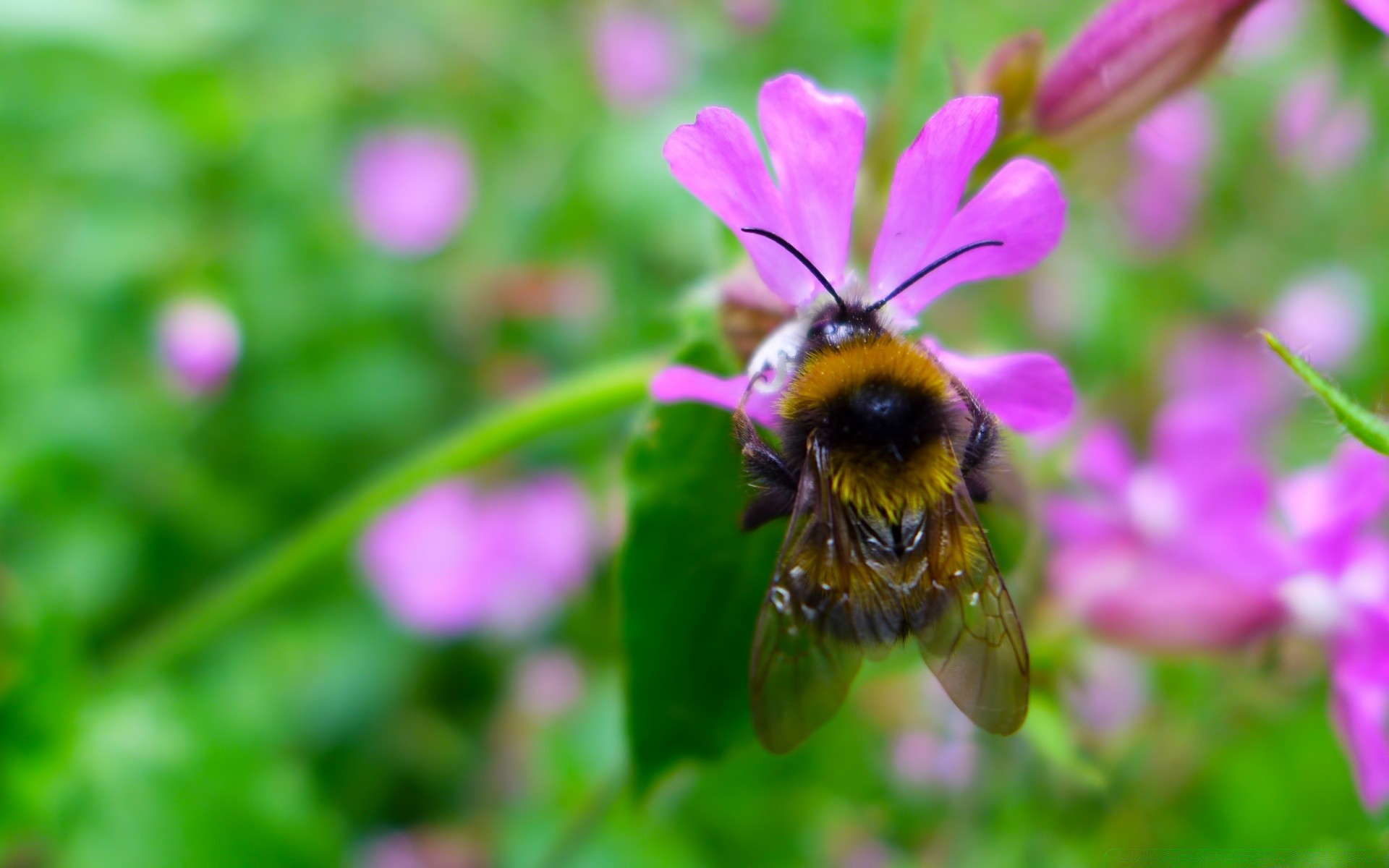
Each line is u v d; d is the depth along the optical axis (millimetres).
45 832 146
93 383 204
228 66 233
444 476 143
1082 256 215
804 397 116
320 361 213
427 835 182
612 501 185
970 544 114
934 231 114
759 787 163
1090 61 123
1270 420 203
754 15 221
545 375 215
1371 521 137
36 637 145
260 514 203
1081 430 151
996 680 113
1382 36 142
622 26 239
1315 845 147
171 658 155
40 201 221
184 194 220
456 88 248
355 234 223
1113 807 148
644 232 209
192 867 147
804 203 113
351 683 191
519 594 199
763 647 112
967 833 150
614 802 144
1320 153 212
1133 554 140
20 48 217
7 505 191
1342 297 219
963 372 118
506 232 229
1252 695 143
